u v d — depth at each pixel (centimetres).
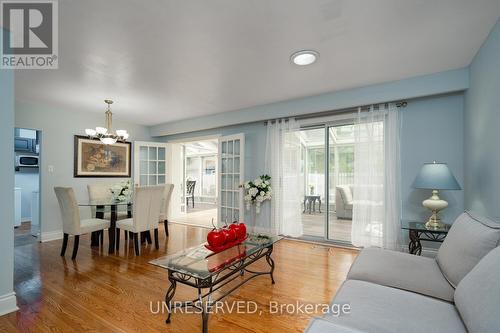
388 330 104
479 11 180
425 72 287
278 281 254
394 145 322
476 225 150
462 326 107
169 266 190
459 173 295
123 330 175
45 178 413
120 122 536
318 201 610
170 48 228
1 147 192
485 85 220
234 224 253
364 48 232
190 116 497
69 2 166
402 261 181
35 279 258
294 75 293
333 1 168
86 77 294
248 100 392
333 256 330
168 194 433
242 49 232
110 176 505
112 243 348
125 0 165
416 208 317
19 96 365
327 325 93
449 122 301
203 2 167
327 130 398
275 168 424
